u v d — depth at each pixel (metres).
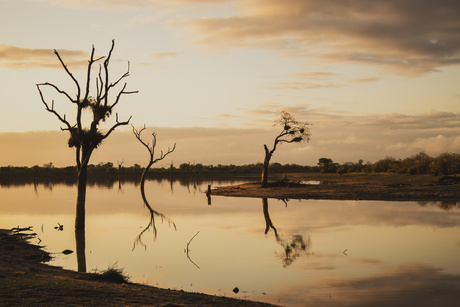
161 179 108.38
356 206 33.25
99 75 23.52
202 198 45.47
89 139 23.39
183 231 22.97
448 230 21.78
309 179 77.56
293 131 52.66
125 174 133.75
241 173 135.12
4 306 7.46
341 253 16.80
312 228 23.33
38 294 8.53
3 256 15.02
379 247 17.81
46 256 16.20
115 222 26.94
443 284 12.15
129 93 24.23
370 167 84.62
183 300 9.41
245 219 27.69
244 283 12.64
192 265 15.03
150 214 31.22
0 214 31.31
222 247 18.36
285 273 13.78
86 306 8.00
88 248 18.19
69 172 131.88
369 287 11.98
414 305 10.30
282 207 34.38
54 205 38.28
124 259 16.03
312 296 11.19
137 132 53.81
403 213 28.38
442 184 45.41
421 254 16.30
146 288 10.68
